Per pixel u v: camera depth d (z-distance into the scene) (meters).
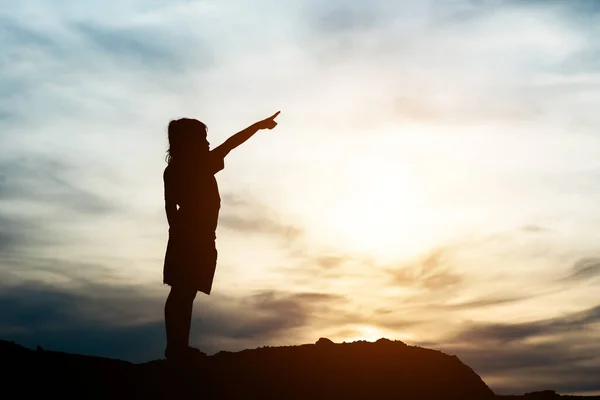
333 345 10.45
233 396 8.87
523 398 9.76
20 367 9.12
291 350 10.21
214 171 9.32
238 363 9.70
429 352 10.51
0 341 9.81
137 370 9.28
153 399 8.69
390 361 10.10
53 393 8.66
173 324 9.14
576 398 9.80
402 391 9.42
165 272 9.16
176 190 9.11
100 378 9.05
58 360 9.42
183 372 9.12
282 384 9.24
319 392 9.13
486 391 10.02
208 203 9.16
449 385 9.80
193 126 9.29
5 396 8.48
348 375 9.62
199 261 9.09
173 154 9.26
